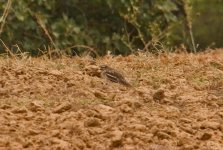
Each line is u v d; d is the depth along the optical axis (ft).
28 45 104.94
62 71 73.36
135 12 109.19
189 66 81.56
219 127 55.62
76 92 63.82
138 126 52.90
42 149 47.39
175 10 119.55
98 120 53.47
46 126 52.75
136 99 63.31
